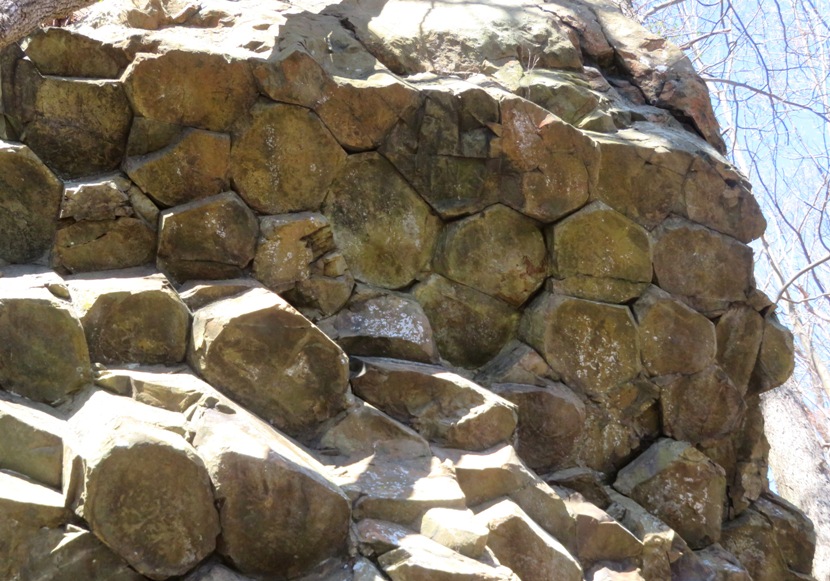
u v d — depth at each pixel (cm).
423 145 446
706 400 473
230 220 401
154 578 288
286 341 364
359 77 447
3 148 372
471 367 455
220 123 409
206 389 339
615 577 392
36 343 329
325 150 430
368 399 390
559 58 523
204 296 378
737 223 497
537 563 358
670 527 446
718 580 422
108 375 335
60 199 381
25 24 337
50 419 315
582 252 461
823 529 729
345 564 314
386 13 514
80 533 282
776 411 803
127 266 391
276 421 361
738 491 485
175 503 291
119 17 439
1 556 279
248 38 436
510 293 456
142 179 395
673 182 481
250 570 304
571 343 454
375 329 421
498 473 376
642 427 468
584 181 461
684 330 471
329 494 313
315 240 421
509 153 447
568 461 446
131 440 287
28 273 366
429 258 453
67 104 393
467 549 320
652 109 536
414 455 370
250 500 303
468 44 505
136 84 393
